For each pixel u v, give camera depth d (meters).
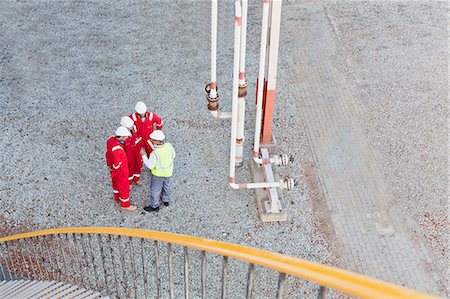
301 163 8.63
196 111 9.57
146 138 7.88
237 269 6.95
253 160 8.22
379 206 7.95
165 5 12.41
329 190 8.20
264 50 6.74
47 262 6.96
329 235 7.54
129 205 7.74
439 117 9.45
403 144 8.95
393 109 9.63
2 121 9.40
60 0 12.60
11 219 7.74
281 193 7.95
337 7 12.37
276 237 7.49
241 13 6.37
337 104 9.77
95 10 12.26
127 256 7.03
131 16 12.05
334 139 9.05
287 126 9.29
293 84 10.21
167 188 7.64
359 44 11.23
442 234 7.52
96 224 7.64
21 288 5.86
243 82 7.11
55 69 10.55
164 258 7.03
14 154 8.78
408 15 12.11
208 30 11.61
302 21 11.90
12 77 10.36
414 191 8.16
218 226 7.62
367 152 8.83
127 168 7.24
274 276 6.83
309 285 6.70
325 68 10.62
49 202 7.99
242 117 7.62
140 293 6.45
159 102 9.76
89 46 11.16
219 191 8.12
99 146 8.92
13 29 11.66
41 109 9.64
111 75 10.40
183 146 8.88
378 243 7.43
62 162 8.63
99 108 9.65
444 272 7.04
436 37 11.41
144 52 10.98
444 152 8.79
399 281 6.94
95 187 8.23
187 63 10.70
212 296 6.62
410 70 10.52
